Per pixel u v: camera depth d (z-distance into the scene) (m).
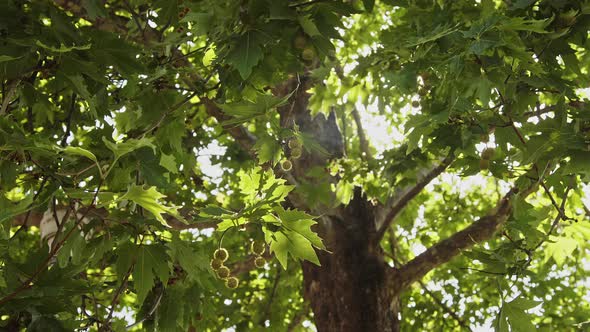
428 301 9.72
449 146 4.33
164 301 4.23
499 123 4.07
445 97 4.25
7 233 3.57
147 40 5.00
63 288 2.80
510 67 3.88
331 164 6.75
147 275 3.57
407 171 6.72
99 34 3.51
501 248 4.54
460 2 4.83
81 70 3.48
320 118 7.39
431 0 5.17
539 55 4.09
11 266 2.78
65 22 3.43
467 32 3.58
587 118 3.74
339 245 6.85
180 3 4.49
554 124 3.75
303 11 3.94
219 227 3.24
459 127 4.19
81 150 2.83
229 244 9.08
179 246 3.84
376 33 8.76
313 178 6.87
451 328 9.65
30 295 2.70
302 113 7.25
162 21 4.77
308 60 4.08
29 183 3.65
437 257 6.70
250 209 3.05
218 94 5.41
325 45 4.03
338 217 6.98
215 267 3.72
